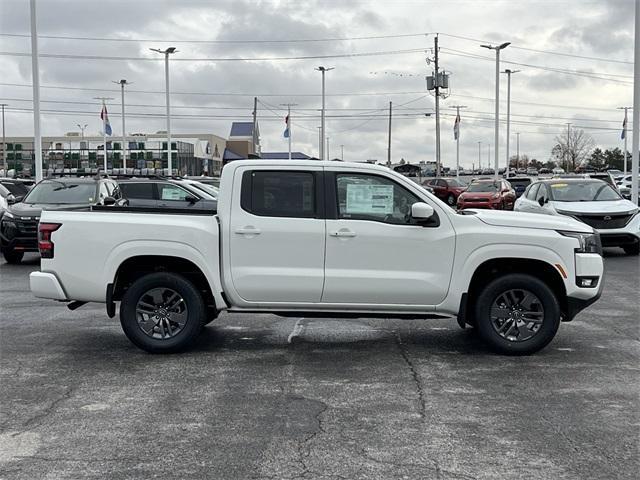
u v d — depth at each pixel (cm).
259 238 683
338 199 688
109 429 494
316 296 686
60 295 696
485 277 712
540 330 691
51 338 787
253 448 457
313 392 581
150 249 686
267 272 684
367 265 682
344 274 680
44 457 444
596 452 450
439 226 682
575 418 516
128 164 6931
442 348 738
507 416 520
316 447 459
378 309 692
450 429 493
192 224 687
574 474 416
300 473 418
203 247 684
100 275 690
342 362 680
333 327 850
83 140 7406
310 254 682
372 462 434
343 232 678
